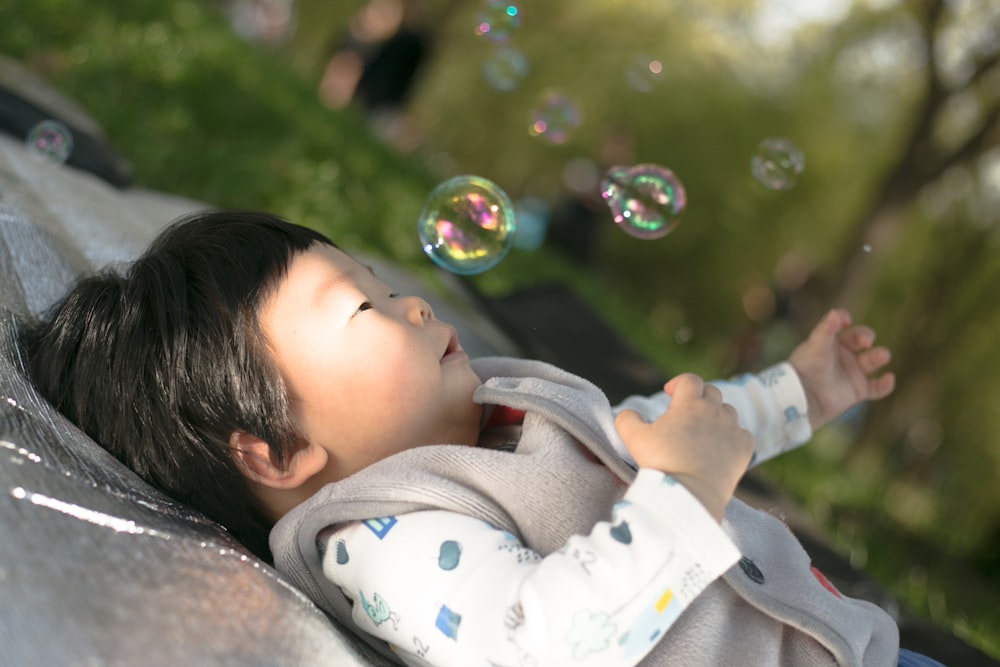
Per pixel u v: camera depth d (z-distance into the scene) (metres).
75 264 1.87
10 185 1.98
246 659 1.03
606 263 14.76
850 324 1.80
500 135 13.53
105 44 4.55
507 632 1.12
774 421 1.72
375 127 7.02
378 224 4.11
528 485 1.29
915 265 13.35
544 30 13.16
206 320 1.36
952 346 12.68
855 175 13.97
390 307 1.40
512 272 4.97
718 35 13.84
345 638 1.20
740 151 14.32
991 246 12.30
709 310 15.58
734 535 1.36
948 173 10.38
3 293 1.61
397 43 7.66
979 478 12.93
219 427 1.34
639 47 13.45
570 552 1.12
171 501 1.29
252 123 4.57
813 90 13.34
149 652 0.98
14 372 1.38
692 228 14.68
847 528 4.32
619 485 1.33
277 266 1.38
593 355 2.53
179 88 4.54
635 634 1.10
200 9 6.38
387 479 1.27
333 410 1.35
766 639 1.26
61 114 2.80
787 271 11.45
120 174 2.71
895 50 11.21
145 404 1.37
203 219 1.50
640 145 13.89
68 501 1.14
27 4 4.55
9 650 0.94
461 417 1.43
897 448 13.38
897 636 1.39
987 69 9.52
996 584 5.02
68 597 1.01
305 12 11.25
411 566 1.21
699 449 1.18
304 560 1.29
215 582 1.12
